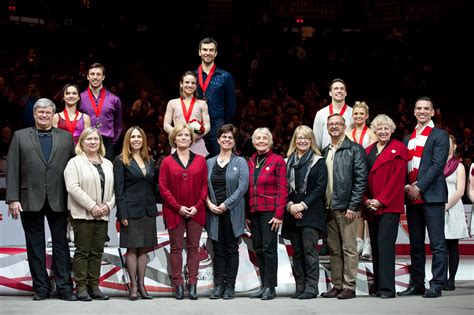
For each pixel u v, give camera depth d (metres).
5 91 14.92
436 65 20.50
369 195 7.52
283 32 21.95
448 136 7.48
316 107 16.72
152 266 7.75
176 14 25.55
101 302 7.09
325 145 8.16
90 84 7.98
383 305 6.87
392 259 7.40
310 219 7.36
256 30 21.69
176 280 7.41
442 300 7.20
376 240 7.54
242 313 6.41
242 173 7.40
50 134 7.21
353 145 7.44
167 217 7.35
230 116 8.45
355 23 27.61
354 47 21.59
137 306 6.84
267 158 7.49
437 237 7.44
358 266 7.81
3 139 13.08
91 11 23.47
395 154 7.36
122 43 20.92
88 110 7.89
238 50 20.31
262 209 7.38
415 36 21.75
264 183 7.39
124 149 7.37
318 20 27.62
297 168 7.45
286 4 27.31
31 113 8.47
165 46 21.12
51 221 7.21
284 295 7.76
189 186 7.30
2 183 10.17
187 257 7.40
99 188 7.18
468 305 6.85
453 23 22.39
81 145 7.27
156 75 20.09
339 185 7.37
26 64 18.00
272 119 15.50
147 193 7.34
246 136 14.08
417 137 7.61
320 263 7.96
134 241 7.26
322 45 21.61
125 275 7.69
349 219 7.37
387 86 19.72
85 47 20.52
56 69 19.33
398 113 17.33
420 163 7.49
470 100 19.31
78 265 7.21
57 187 7.14
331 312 6.45
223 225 7.45
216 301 7.23
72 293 7.23
